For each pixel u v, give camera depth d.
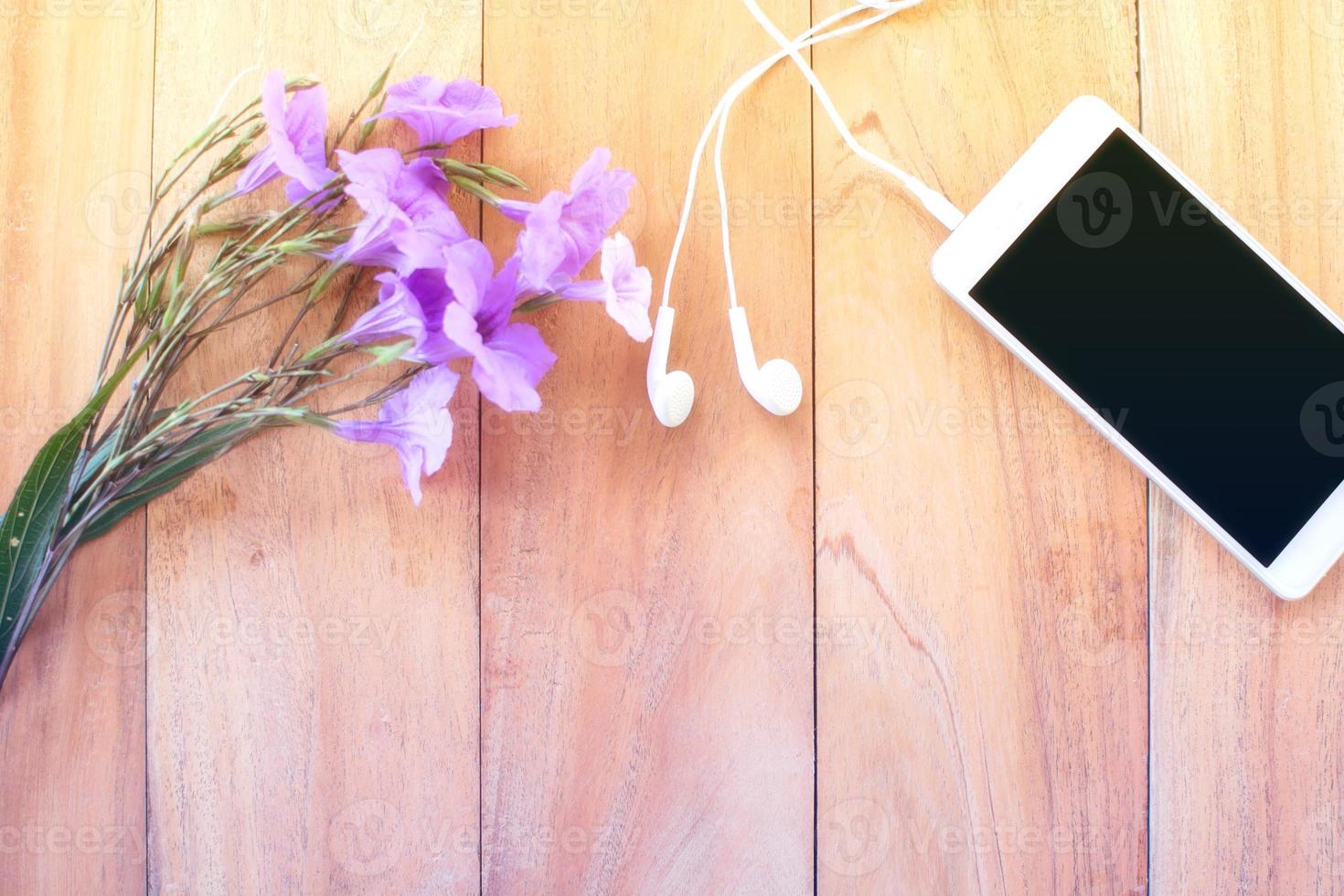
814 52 0.65
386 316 0.52
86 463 0.57
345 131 0.58
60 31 0.63
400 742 0.63
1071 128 0.62
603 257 0.53
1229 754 0.65
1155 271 0.62
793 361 0.65
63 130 0.63
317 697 0.63
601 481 0.64
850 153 0.65
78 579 0.62
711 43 0.65
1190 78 0.66
